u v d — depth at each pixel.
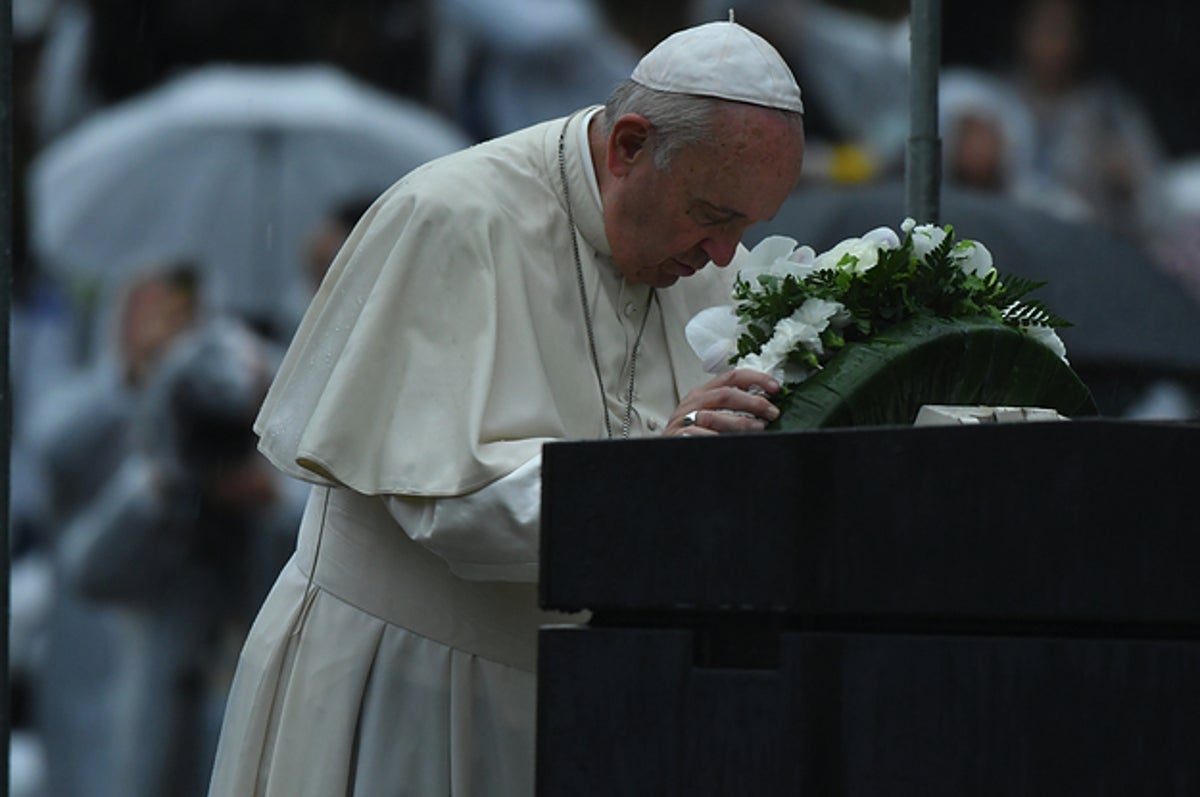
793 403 8.43
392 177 24.33
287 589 10.88
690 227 9.83
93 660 20.02
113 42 25.23
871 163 26.72
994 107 27.50
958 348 8.69
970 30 28.38
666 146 9.67
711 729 6.44
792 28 27.06
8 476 9.88
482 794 10.41
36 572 22.62
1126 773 5.80
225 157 23.88
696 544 6.53
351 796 10.50
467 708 10.37
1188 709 5.73
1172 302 21.98
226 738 10.94
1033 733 5.94
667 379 10.73
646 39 26.69
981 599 6.05
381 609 10.47
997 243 22.02
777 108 9.55
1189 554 5.76
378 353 9.88
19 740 21.50
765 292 8.89
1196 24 27.77
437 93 25.75
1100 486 5.89
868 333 8.64
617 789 6.59
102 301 23.30
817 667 6.28
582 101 26.25
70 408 21.58
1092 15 28.36
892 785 6.15
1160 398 21.58
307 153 24.05
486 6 25.75
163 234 23.59
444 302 9.98
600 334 10.44
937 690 6.09
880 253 8.71
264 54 25.31
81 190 23.84
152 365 21.83
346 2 25.55
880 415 8.50
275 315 23.39
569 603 6.74
